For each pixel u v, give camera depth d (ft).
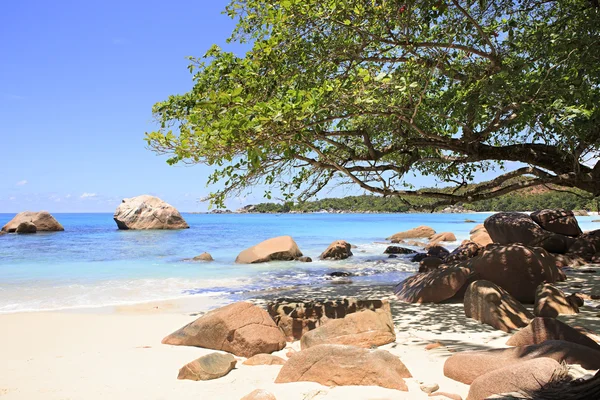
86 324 26.21
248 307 20.71
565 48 25.13
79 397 13.83
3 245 86.53
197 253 72.95
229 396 13.56
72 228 161.79
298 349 20.02
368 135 31.04
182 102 32.14
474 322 23.88
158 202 149.07
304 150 28.96
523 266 28.58
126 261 61.67
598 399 9.09
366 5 27.09
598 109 24.20
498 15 29.27
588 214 244.42
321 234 125.90
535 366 11.60
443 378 14.74
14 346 21.39
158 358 18.60
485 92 26.20
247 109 20.94
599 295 29.32
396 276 48.03
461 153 33.42
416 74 28.40
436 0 24.58
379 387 13.58
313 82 28.86
